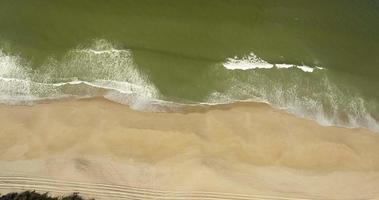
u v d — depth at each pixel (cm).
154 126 1827
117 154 1770
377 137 1916
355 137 1902
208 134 1838
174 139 1812
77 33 1956
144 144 1795
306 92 1970
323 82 1991
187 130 1833
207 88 1933
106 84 1892
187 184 1748
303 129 1892
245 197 1755
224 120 1873
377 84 2011
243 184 1766
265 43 2028
